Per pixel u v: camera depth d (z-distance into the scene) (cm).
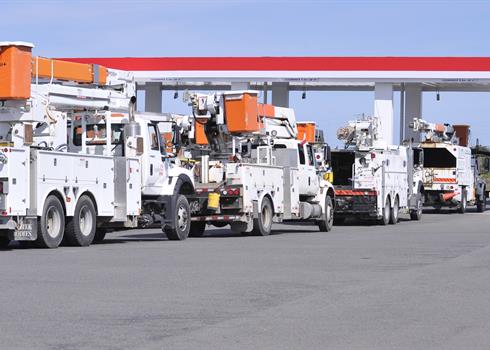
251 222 2644
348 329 961
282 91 5409
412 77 5006
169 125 2514
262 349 850
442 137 4888
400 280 1418
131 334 920
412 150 3944
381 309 1105
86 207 2136
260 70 5109
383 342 890
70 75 2228
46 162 1994
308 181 2975
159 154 2398
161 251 1975
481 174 5391
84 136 2270
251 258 1802
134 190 2300
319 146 3139
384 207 3544
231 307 1110
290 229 3222
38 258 1755
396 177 3716
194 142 2784
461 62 4975
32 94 2036
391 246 2188
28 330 938
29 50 2002
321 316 1047
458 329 968
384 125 5084
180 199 2450
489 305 1148
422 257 1858
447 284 1367
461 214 4791
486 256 1892
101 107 2294
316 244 2255
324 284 1355
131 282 1355
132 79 2431
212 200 2584
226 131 2755
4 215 1897
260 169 2692
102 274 1464
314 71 5072
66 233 2106
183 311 1074
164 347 855
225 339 898
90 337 902
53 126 2122
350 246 2183
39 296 1191
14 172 1917
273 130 2903
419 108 5500
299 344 876
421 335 930
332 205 3112
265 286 1323
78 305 1114
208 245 2202
